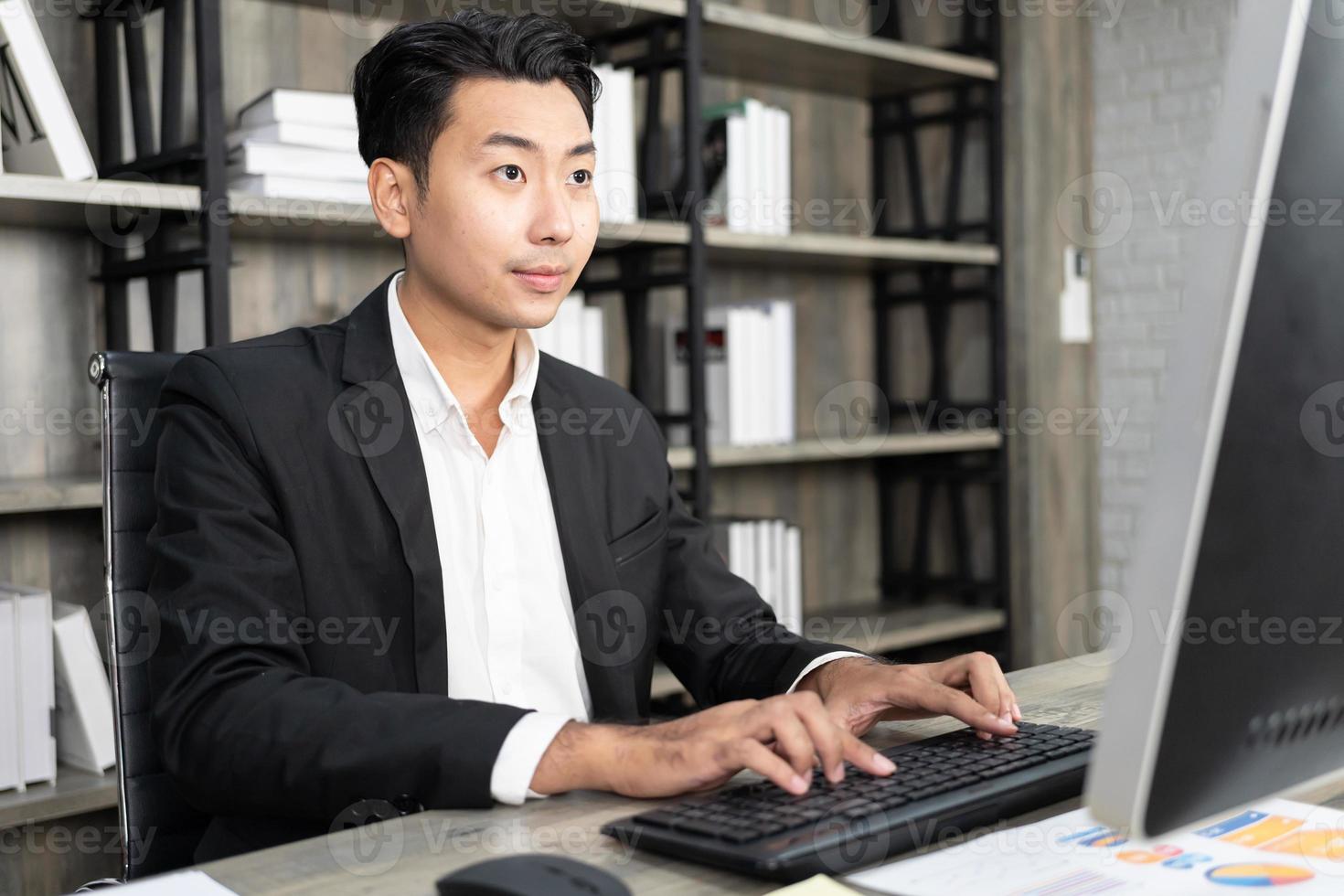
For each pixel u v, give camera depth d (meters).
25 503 1.88
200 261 1.96
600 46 2.77
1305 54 0.47
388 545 1.11
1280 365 0.48
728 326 2.81
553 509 1.23
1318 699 0.54
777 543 2.90
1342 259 0.51
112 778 1.92
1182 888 0.63
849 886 0.65
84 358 2.17
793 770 0.76
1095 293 3.56
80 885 2.11
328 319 2.45
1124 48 3.48
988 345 3.37
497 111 1.10
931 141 3.42
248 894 0.65
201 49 1.96
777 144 2.89
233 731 0.88
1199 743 0.49
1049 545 3.39
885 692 0.97
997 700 0.94
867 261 3.20
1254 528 0.49
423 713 0.84
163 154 2.02
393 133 1.14
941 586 3.44
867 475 3.53
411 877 0.67
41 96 1.85
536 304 1.13
